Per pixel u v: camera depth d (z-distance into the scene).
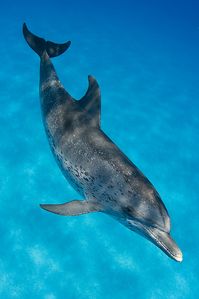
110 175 5.29
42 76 7.08
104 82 13.02
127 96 12.43
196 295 7.24
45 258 7.39
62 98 6.45
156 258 7.73
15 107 10.85
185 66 15.46
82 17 18.22
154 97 12.68
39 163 9.20
